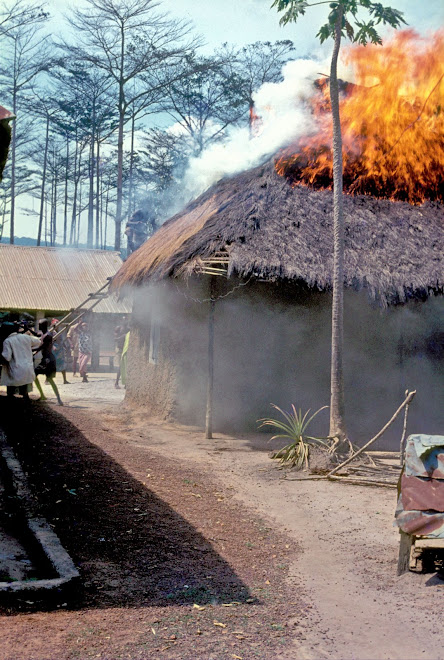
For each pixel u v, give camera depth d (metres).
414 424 12.59
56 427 11.51
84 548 5.72
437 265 11.61
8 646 3.92
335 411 9.65
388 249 11.68
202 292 12.27
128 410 14.06
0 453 8.98
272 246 10.93
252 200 11.73
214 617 4.52
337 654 4.05
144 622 4.38
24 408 13.17
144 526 6.43
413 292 11.11
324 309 12.36
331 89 10.05
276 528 6.67
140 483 8.02
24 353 13.04
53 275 27.69
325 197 12.28
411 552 5.82
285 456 9.44
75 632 4.17
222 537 6.29
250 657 3.96
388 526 6.78
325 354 12.34
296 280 10.66
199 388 12.43
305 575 5.41
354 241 11.62
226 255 10.98
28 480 7.74
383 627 4.46
